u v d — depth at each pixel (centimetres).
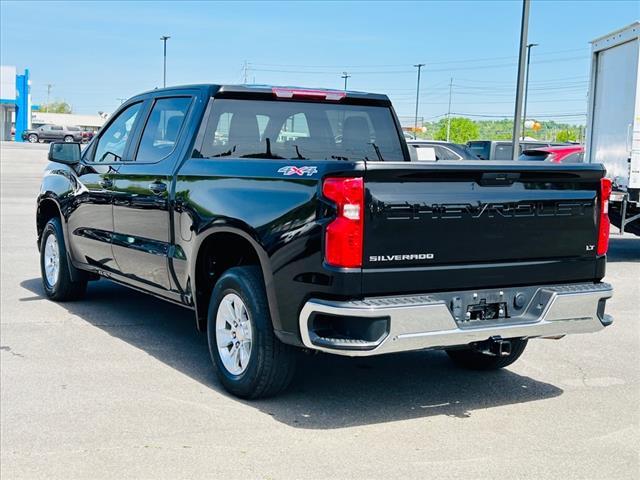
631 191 1287
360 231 439
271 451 434
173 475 401
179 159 593
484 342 482
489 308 488
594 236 524
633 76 1298
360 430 470
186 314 771
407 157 680
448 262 468
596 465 424
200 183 556
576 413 509
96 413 490
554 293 498
